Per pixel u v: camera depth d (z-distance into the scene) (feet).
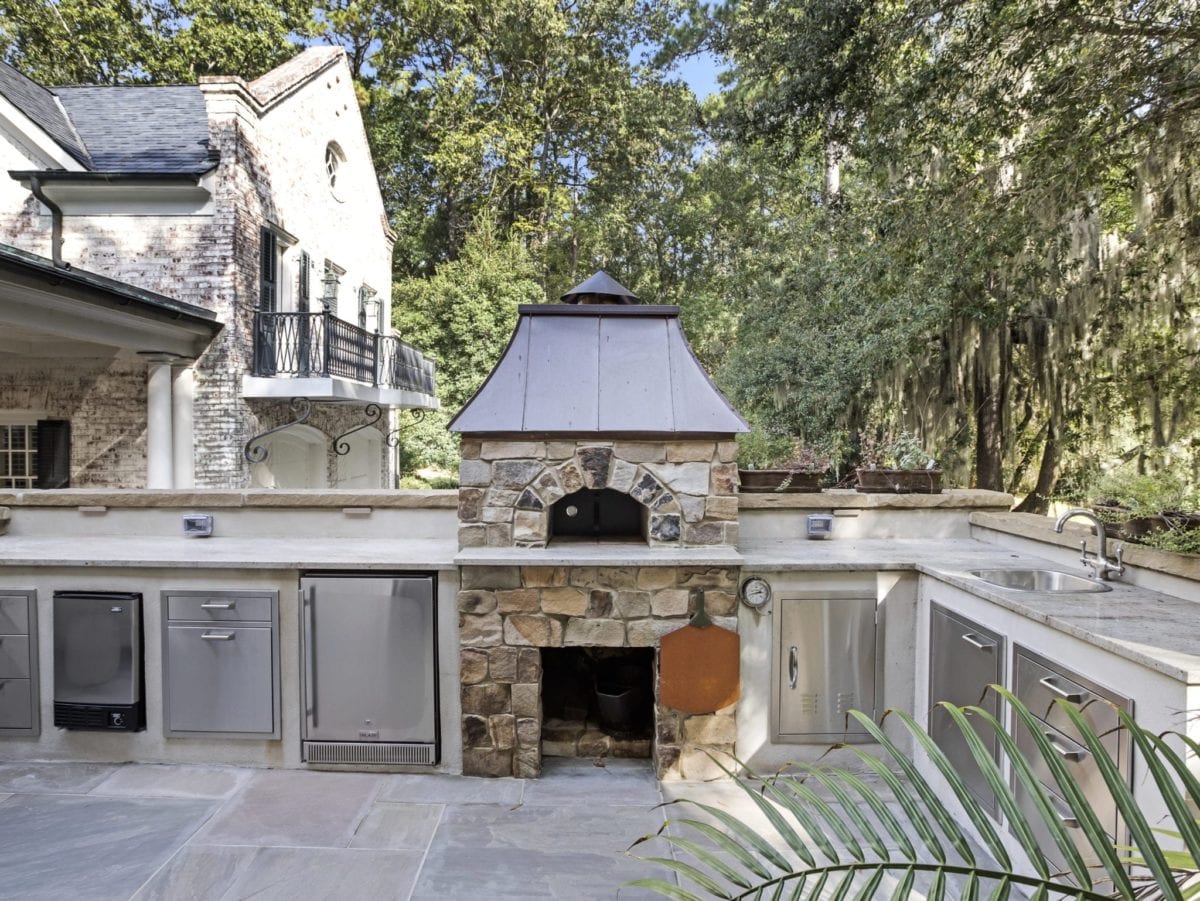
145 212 25.55
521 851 9.37
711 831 4.30
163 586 11.48
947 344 28.81
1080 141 19.27
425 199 63.72
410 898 8.36
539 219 65.87
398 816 10.20
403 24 60.75
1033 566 11.18
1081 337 25.64
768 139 28.45
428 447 51.03
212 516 14.05
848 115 25.66
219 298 25.50
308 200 32.91
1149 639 7.04
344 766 11.53
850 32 23.65
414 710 11.37
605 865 9.08
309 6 58.70
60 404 25.30
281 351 28.19
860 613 11.62
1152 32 17.53
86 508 14.05
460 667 11.44
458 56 63.87
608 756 12.37
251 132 27.02
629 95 63.93
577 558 11.04
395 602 11.27
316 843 9.48
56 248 25.46
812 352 29.12
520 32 60.29
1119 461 25.20
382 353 35.04
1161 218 20.56
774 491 14.66
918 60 24.35
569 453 11.53
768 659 11.71
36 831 9.64
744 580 11.55
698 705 11.28
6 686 11.54
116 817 10.03
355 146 39.75
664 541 11.64
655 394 11.85
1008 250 23.66
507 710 11.43
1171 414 23.20
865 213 27.12
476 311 50.49
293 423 22.81
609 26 63.00
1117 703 6.93
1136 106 18.72
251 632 11.41
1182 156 18.89
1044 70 20.65
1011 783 8.56
